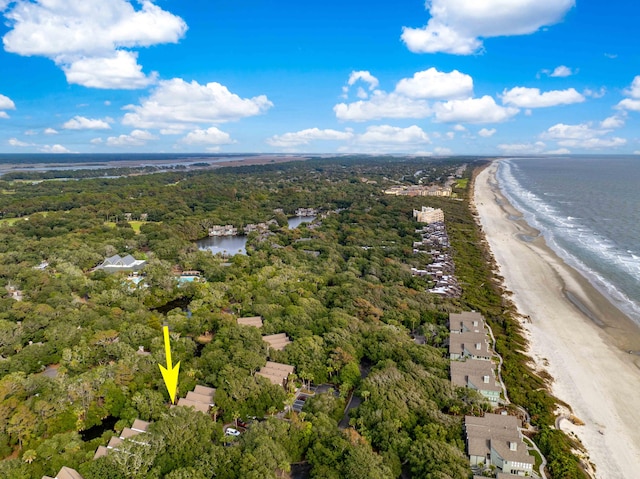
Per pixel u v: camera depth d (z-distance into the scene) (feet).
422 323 499.51
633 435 323.37
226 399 327.47
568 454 296.92
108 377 349.41
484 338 425.28
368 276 644.27
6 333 430.20
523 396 362.33
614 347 458.09
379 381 347.36
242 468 256.52
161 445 273.33
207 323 471.21
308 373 368.48
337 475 261.44
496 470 276.00
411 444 287.69
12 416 297.94
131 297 563.07
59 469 261.85
